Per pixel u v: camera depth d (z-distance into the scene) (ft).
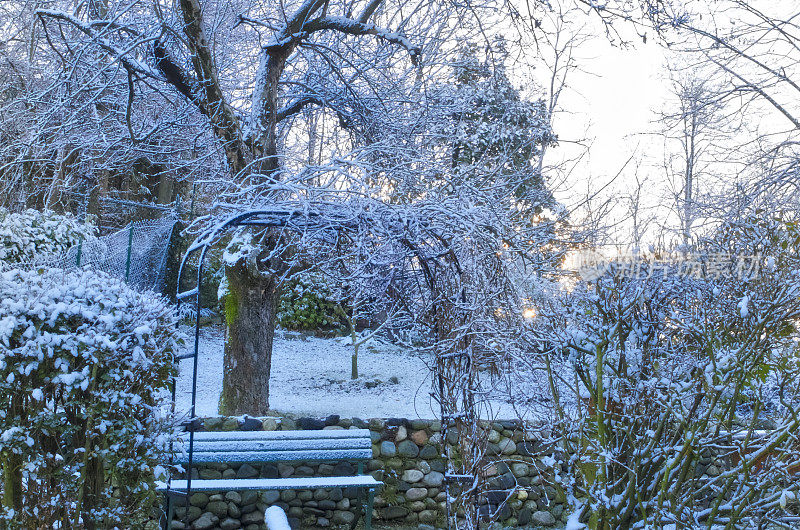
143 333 13.97
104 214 48.32
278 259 25.32
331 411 26.20
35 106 33.47
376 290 15.24
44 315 12.94
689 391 13.70
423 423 21.53
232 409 25.25
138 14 28.40
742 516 13.46
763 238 12.98
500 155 31.40
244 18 28.60
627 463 14.39
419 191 20.33
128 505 14.56
